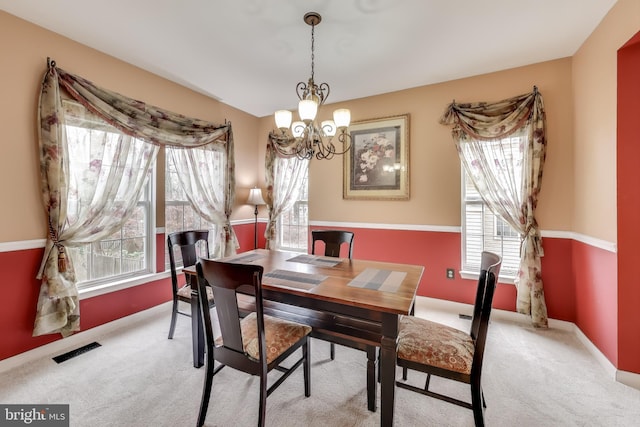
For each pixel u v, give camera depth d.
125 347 2.35
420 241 3.29
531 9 1.99
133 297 2.83
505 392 1.82
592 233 2.27
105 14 2.04
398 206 3.41
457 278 3.11
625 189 1.90
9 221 2.05
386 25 2.16
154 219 3.04
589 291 2.32
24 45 2.09
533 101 2.66
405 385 1.50
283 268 2.13
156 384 1.89
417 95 3.27
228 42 2.40
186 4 1.94
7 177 2.04
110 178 2.53
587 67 2.33
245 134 4.16
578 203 2.50
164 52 2.55
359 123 3.59
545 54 2.58
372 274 1.97
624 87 1.90
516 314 2.86
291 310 2.10
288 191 4.06
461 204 3.10
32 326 2.15
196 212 3.38
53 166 2.17
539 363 2.13
